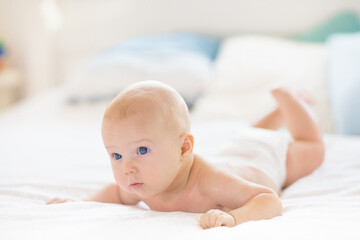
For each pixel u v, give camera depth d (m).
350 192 0.93
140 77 2.06
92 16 2.77
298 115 1.20
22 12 2.86
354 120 1.60
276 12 2.54
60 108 2.12
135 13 2.72
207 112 1.88
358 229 0.67
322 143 1.20
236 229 0.68
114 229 0.70
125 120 0.75
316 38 2.44
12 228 0.70
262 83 1.99
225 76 2.05
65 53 2.84
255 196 0.80
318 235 0.64
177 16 2.67
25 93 2.90
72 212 0.80
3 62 2.85
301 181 1.07
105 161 1.30
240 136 1.16
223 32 2.63
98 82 2.09
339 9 2.46
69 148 1.49
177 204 0.86
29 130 1.78
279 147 1.11
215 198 0.83
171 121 0.78
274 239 0.62
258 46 2.22
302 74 1.96
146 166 0.76
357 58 1.81
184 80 2.01
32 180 1.08
